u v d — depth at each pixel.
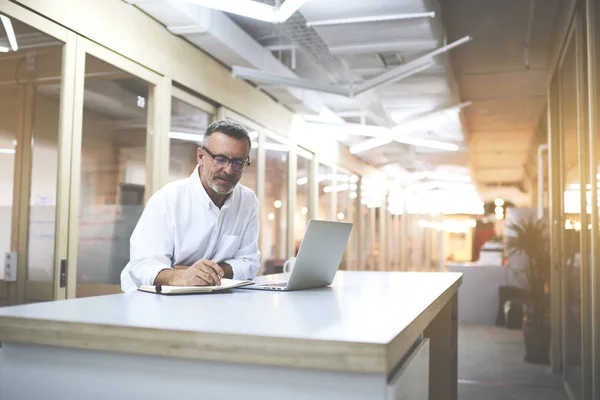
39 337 1.32
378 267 14.66
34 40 3.38
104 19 3.94
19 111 3.35
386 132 8.16
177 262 2.28
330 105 8.90
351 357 1.07
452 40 6.87
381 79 5.48
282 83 5.61
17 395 1.37
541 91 9.14
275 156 7.70
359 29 4.90
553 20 6.20
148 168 4.61
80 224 3.81
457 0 5.75
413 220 20.12
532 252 6.75
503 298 9.19
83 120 3.81
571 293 4.88
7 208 3.33
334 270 2.30
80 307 1.51
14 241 3.38
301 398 1.16
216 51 5.43
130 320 1.29
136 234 2.18
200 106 5.49
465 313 9.41
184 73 5.05
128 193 4.32
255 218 2.52
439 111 7.64
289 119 8.07
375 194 14.40
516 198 25.97
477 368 5.82
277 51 6.96
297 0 3.53
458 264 9.62
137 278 2.06
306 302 1.68
